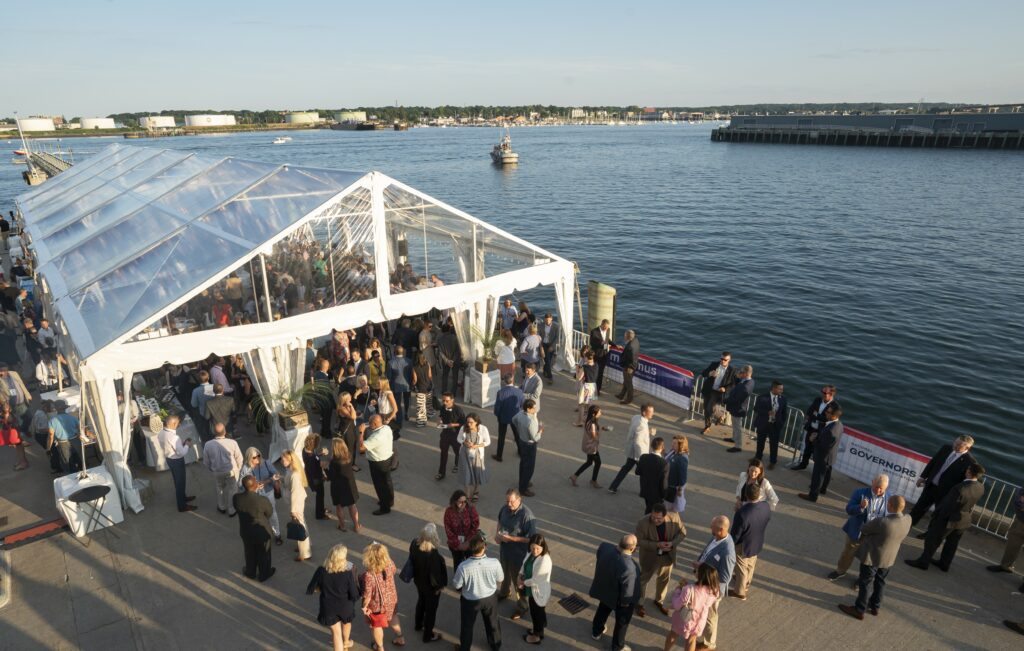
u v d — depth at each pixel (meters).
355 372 13.11
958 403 22.19
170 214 14.85
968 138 135.38
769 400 11.48
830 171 102.06
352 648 7.48
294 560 9.12
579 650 7.51
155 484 11.27
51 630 7.73
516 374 16.19
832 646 7.62
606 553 7.15
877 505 8.30
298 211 12.47
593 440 10.68
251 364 12.00
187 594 8.40
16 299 19.75
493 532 9.70
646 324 31.08
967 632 7.89
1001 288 35.84
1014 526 8.68
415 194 13.84
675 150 166.50
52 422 10.84
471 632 7.14
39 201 25.25
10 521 10.09
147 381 14.38
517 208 67.56
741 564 8.23
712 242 49.56
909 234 51.72
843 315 31.69
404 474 11.52
